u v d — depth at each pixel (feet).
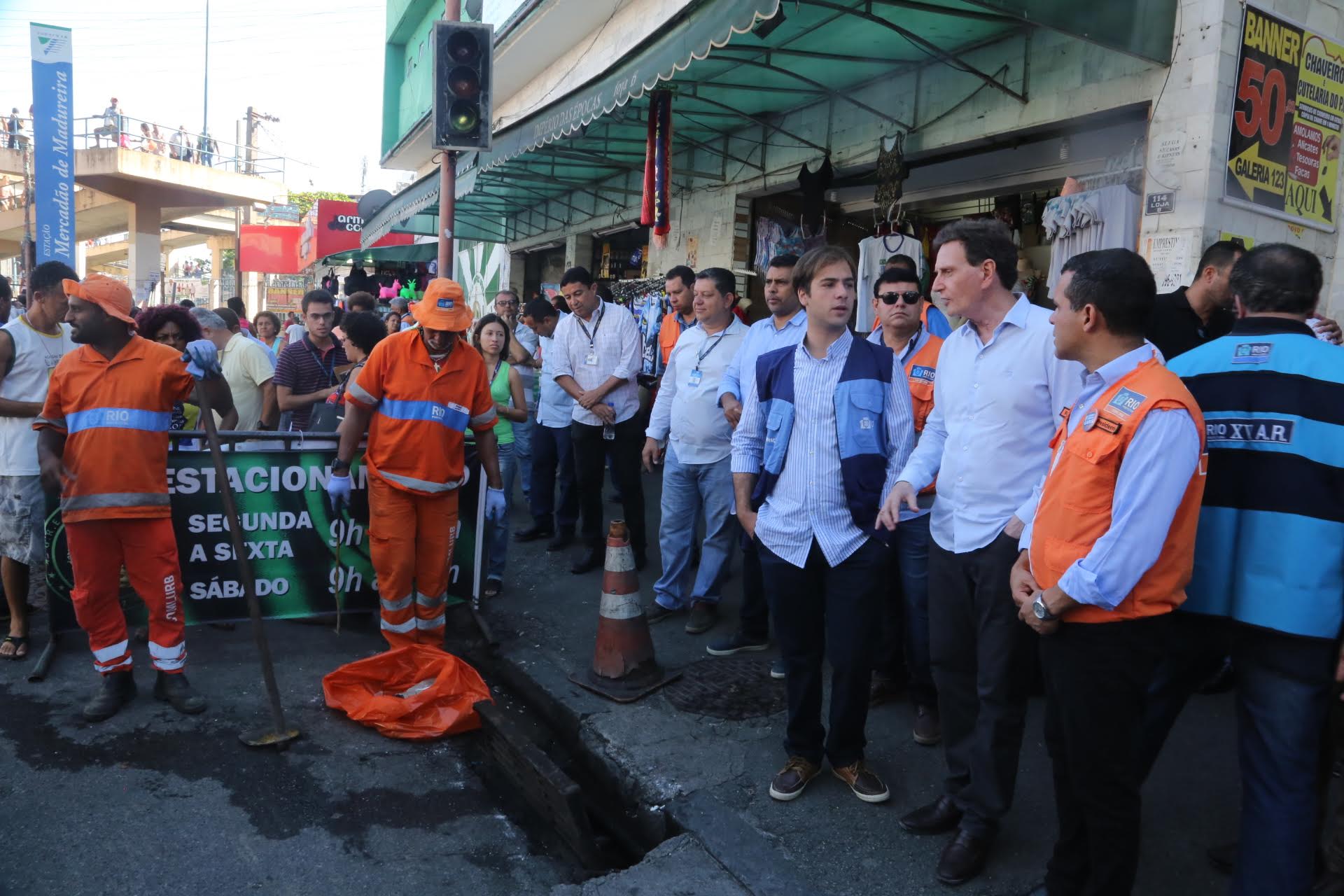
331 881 9.82
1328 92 18.66
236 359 18.81
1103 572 7.20
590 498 19.74
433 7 53.98
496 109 56.29
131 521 12.78
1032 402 9.01
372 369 14.14
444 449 14.43
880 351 10.61
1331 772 8.71
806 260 10.52
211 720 13.15
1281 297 8.18
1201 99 16.90
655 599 17.54
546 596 18.47
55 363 14.92
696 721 13.00
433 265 61.11
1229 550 8.19
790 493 10.53
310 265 66.80
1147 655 7.59
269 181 99.25
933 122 23.44
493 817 11.35
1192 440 7.18
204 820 10.72
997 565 9.02
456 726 13.19
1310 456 7.73
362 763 12.33
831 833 10.21
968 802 9.50
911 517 12.10
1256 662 8.02
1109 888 7.86
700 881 9.53
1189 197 17.10
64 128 44.88
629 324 19.22
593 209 41.83
